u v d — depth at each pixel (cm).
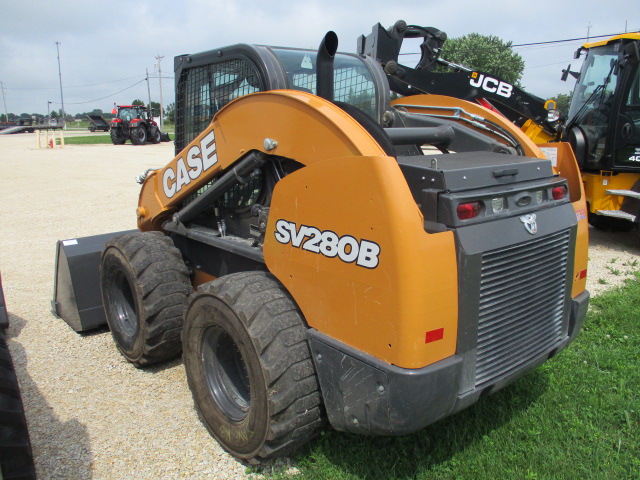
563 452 283
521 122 801
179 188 360
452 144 344
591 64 791
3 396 215
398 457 277
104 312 431
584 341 416
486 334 239
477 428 301
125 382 369
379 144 246
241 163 294
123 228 867
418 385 213
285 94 259
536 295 263
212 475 275
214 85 362
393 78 662
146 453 293
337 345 237
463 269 220
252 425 262
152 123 3234
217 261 372
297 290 256
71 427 316
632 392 339
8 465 208
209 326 288
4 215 973
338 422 247
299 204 249
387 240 211
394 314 212
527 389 342
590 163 759
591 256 709
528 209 253
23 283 587
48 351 416
